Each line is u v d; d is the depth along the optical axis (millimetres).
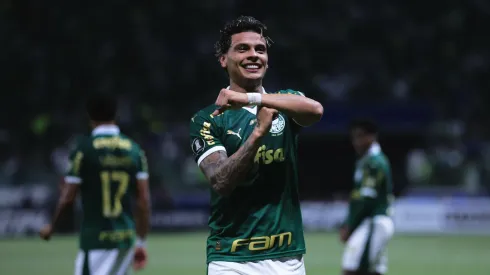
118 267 9109
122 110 37688
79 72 39219
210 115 6348
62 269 19438
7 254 23531
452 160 37969
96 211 9086
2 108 37719
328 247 26359
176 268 19891
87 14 40844
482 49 43094
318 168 36781
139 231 9625
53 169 35406
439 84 41375
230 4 42625
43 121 36188
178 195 34219
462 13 43719
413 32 43000
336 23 42875
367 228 12273
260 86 6406
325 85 40656
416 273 19094
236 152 5820
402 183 35969
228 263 6266
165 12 41688
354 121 12547
